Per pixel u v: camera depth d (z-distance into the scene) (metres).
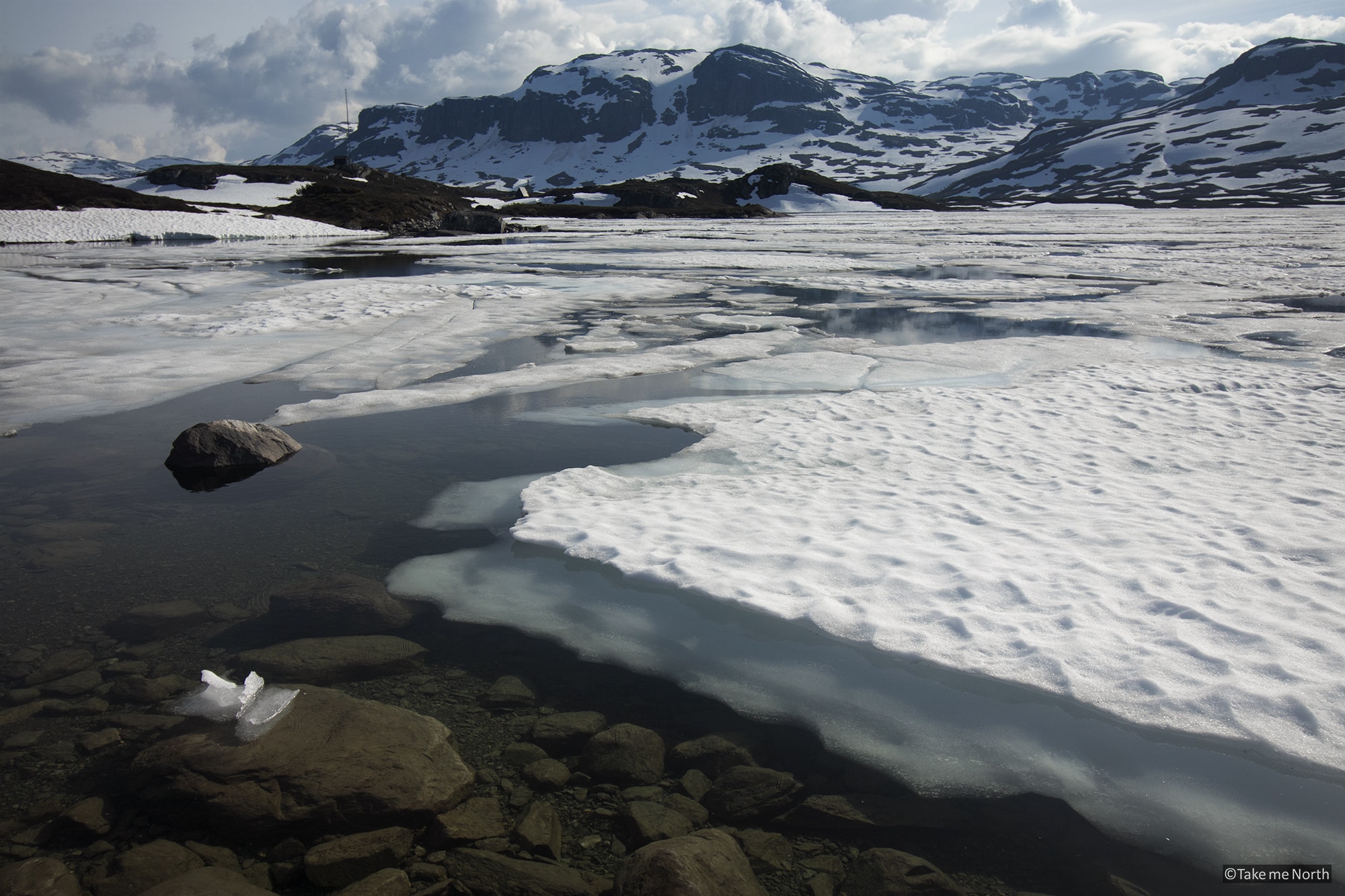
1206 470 6.17
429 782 2.90
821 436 7.41
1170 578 4.27
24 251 35.28
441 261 30.17
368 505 6.05
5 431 7.86
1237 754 3.16
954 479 6.12
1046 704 3.50
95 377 10.09
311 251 36.91
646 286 21.77
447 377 10.48
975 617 4.00
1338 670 3.40
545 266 28.72
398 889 2.48
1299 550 4.55
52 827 2.74
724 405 8.74
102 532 5.46
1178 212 84.38
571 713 3.53
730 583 4.47
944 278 24.55
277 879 2.53
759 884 2.57
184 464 6.76
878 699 3.66
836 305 18.08
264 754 2.99
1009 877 2.66
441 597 4.64
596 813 2.92
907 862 2.68
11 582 4.65
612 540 5.10
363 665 3.84
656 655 4.05
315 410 8.75
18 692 3.53
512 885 2.53
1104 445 6.90
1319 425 7.34
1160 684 3.42
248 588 4.65
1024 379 9.88
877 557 4.69
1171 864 2.72
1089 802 3.02
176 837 2.69
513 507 6.00
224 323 14.16
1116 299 18.38
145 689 3.55
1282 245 34.56
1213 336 13.05
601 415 8.59
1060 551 4.68
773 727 3.48
